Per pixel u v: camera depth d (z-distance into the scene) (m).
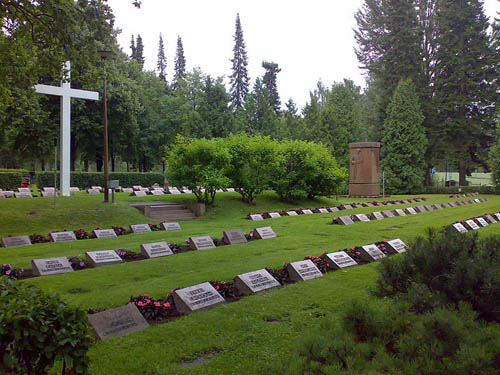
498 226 16.03
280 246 11.55
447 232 5.22
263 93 58.44
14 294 3.24
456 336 3.10
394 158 45.12
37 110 31.27
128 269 8.78
